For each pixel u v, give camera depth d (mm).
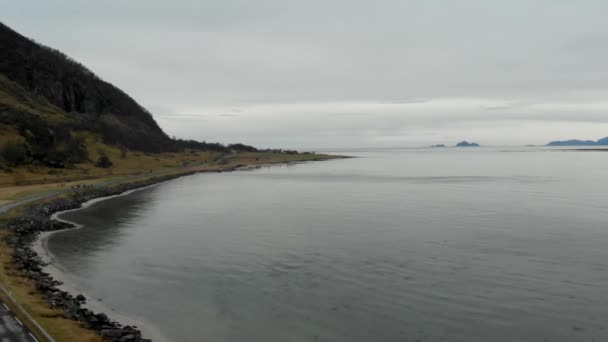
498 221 70500
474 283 40406
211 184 143250
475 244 54906
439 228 65125
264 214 80438
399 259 48375
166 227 67688
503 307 34969
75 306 32000
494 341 29453
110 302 35438
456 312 34031
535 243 55281
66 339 25438
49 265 44719
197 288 39406
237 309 34594
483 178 158250
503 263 46656
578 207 85125
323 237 59750
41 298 32219
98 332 27844
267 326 31594
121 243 56469
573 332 30672
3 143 141000
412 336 30141
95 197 103688
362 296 37344
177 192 118812
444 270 44344
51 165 148000
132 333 28766
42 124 174375
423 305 35438
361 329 31172
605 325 31719
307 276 42812
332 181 152000
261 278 42188
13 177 122125
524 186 127125
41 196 89062
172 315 33219
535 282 40656
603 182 137625
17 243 51312
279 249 53281
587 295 37438
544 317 33125
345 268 45250
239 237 60156
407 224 68625
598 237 58375
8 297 30844
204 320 32469
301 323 32125
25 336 24812
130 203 95625
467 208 85188
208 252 52000
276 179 162375
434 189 121750
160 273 43688
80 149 178875
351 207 88438
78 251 51781
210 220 74062
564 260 47688
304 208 87750
